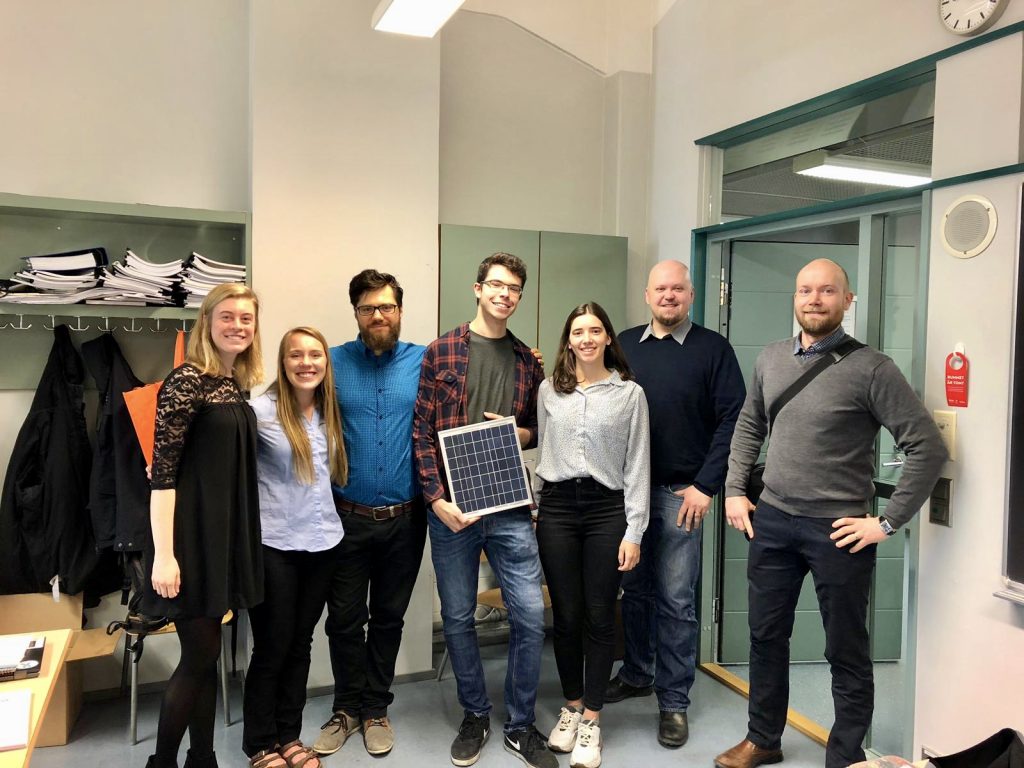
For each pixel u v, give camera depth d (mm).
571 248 3668
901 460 2668
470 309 3461
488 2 3723
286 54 2994
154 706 2984
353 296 2570
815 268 2299
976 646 2246
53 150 2941
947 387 2311
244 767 2525
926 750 2410
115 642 2787
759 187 3254
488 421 2523
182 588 2084
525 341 3613
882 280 2717
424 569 3268
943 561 2342
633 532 2453
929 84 2473
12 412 2902
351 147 3111
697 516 2662
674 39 3680
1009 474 2104
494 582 3717
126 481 2709
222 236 3168
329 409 2451
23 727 1429
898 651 3115
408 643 3256
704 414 2766
